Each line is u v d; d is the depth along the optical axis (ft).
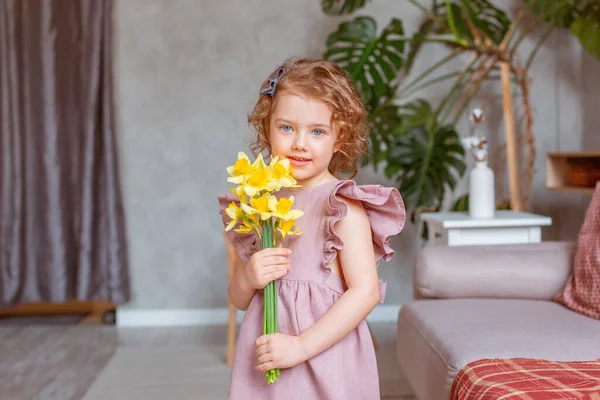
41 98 12.71
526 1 11.67
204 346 11.71
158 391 9.28
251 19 13.21
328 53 11.40
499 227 8.98
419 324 6.68
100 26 12.60
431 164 11.22
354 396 4.31
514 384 4.56
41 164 12.80
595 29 11.12
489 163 13.32
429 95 13.30
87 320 13.76
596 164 10.38
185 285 13.52
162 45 13.21
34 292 12.94
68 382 9.70
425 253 7.58
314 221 4.40
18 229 12.83
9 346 11.76
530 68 13.28
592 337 5.77
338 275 4.47
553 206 13.34
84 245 12.80
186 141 13.35
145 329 13.03
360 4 11.42
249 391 4.42
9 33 12.64
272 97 4.40
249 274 4.26
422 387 6.29
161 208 13.43
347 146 4.73
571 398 4.23
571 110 13.29
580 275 6.88
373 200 4.38
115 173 12.86
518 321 6.32
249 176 4.09
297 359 4.10
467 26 12.23
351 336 4.42
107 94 12.72
